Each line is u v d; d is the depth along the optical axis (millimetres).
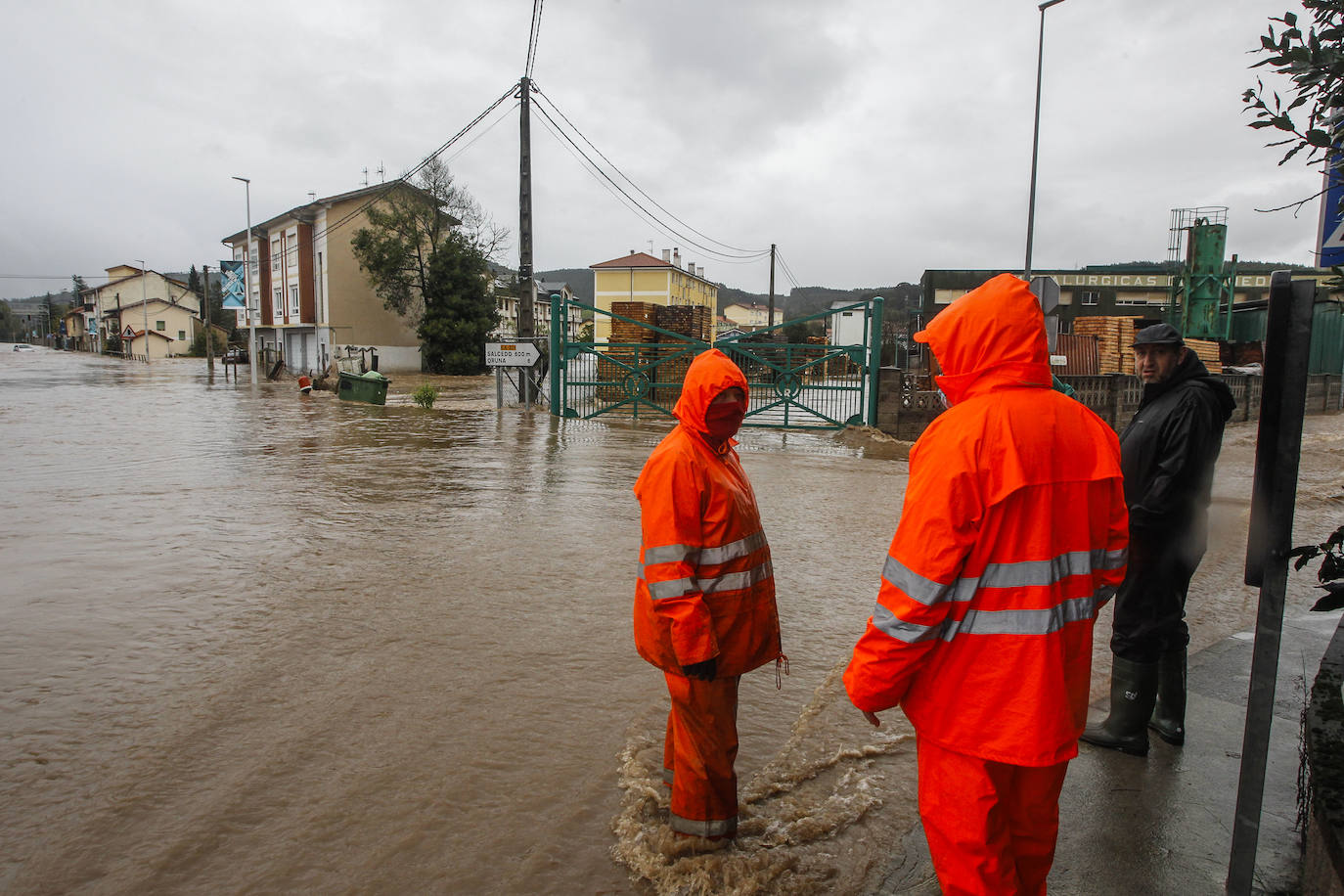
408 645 4605
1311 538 7676
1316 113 2289
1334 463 13305
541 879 2598
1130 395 19453
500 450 13531
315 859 2689
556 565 6316
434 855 2715
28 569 6047
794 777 3205
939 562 1900
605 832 2859
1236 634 4840
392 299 47312
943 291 51219
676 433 2596
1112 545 2154
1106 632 4914
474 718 3723
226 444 13977
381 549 6781
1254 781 2264
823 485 10773
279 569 6117
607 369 20922
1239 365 26250
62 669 4207
